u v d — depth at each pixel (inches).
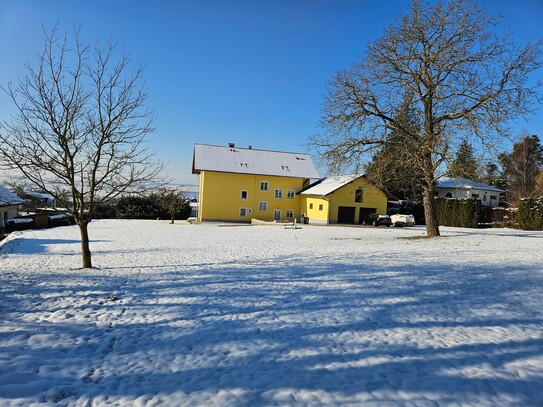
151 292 339.0
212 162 1993.1
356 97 845.8
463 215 1624.0
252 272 444.1
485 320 265.6
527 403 154.9
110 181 504.1
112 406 149.4
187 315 270.8
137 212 2165.4
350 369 185.3
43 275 424.5
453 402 154.9
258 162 2079.2
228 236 1107.9
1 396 154.1
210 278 406.3
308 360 195.5
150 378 174.4
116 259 615.2
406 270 442.3
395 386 167.9
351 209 1856.5
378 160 850.1
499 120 732.7
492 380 175.2
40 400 152.1
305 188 2073.1
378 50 832.3
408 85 812.0
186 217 2306.8
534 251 614.2
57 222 1620.3
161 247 817.5
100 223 1740.9
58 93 454.3
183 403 151.8
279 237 1043.9
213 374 178.9
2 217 1354.6
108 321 254.1
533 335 236.8
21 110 447.2
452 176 801.6
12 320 248.4
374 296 326.3
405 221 1663.4
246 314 274.5
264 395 158.6
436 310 287.3
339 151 867.4
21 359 187.0
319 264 501.4
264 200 2023.9
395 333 238.1
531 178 2196.1
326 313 278.5
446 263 493.0
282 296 327.0
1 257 656.4
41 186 469.1
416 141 829.8
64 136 453.7
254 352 205.8
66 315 263.3
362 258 555.2
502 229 1401.3
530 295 330.6
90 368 184.1
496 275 410.0
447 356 202.8
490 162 797.9
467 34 782.5
